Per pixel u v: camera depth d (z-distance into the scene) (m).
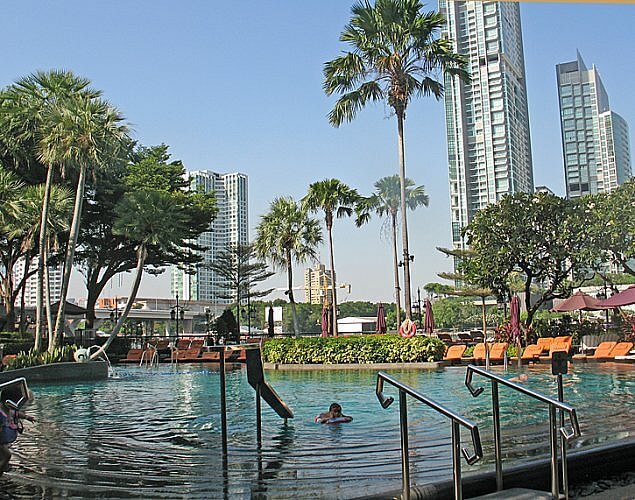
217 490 5.84
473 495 5.07
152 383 21.66
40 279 27.45
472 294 44.84
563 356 7.66
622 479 5.73
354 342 25.94
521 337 29.09
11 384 6.11
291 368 25.66
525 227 30.59
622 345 24.88
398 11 28.58
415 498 4.76
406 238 27.48
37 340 27.16
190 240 47.62
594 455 5.77
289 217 43.59
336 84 29.17
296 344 26.70
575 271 31.25
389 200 54.22
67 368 23.25
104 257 43.31
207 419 11.45
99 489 5.93
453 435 4.54
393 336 26.00
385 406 4.85
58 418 11.97
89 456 7.73
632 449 6.07
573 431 4.74
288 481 6.18
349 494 5.46
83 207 39.59
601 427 8.76
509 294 32.28
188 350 35.97
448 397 14.12
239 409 13.00
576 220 29.78
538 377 18.80
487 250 31.28
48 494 5.71
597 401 12.54
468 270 32.16
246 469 6.81
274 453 7.76
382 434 9.04
